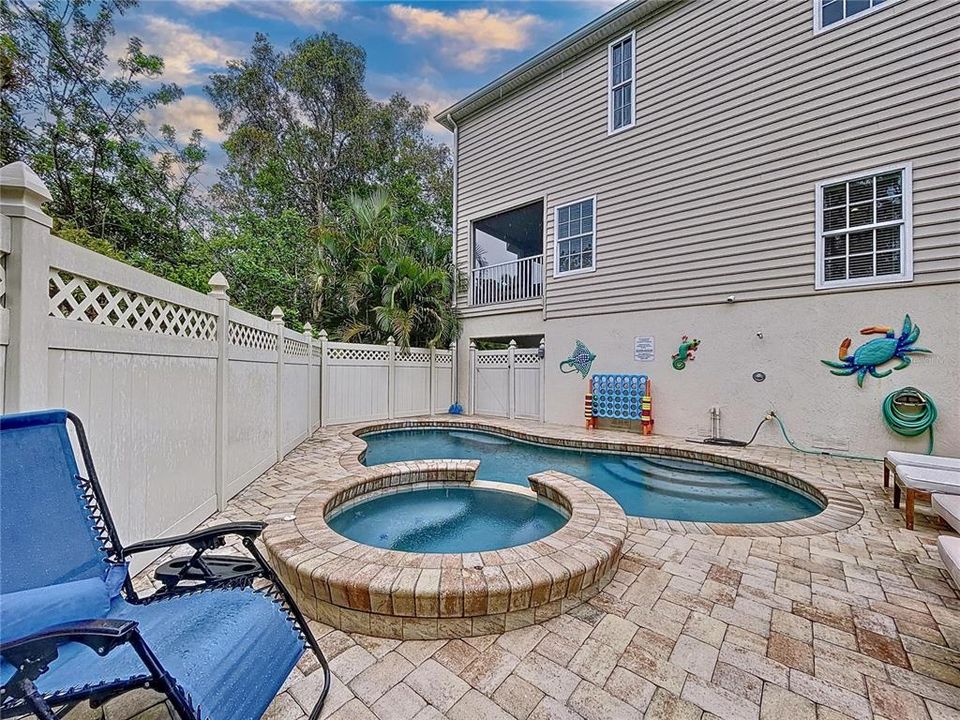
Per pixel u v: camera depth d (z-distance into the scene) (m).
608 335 8.72
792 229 6.61
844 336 6.18
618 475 6.34
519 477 6.17
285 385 6.10
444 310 10.76
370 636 2.26
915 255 5.67
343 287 10.66
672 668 1.99
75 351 2.18
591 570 2.52
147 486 2.81
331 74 16.14
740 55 7.06
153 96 10.48
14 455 1.60
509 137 10.51
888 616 2.39
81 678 1.28
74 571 1.65
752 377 6.97
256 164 16.03
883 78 5.88
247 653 1.46
